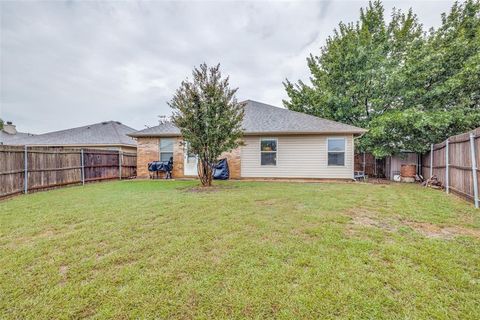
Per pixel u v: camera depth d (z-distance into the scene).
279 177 12.03
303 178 11.81
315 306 1.98
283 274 2.45
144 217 4.52
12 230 3.84
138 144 13.55
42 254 2.96
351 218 4.39
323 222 4.13
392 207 5.28
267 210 4.98
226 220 4.29
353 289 2.19
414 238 3.37
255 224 4.04
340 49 14.70
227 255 2.88
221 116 8.45
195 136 8.49
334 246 3.10
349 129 11.12
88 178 11.07
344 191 7.63
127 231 3.75
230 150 9.56
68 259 2.83
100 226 4.00
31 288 2.25
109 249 3.10
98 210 5.08
